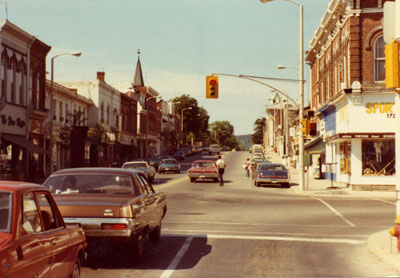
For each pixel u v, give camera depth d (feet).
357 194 95.50
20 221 18.04
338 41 120.67
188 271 29.94
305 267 31.71
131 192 32.86
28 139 136.56
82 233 24.68
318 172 154.10
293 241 41.81
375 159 105.50
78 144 170.91
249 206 70.79
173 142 356.18
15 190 18.53
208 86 93.86
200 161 132.98
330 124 132.77
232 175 172.14
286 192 101.65
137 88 309.83
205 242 40.45
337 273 30.12
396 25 36.01
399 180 37.60
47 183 33.37
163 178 148.15
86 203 29.68
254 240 41.93
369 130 104.94
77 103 189.57
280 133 339.57
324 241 42.01
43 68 148.77
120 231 29.14
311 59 170.30
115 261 32.27
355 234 46.06
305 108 200.85
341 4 114.01
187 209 65.92
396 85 34.76
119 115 245.24
